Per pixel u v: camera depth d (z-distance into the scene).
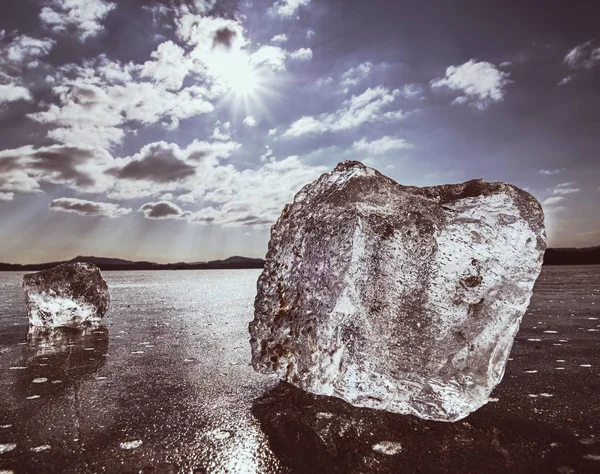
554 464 1.51
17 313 7.00
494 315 2.14
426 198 2.39
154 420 1.98
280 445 1.69
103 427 1.91
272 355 2.52
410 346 2.08
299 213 2.64
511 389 2.43
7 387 2.59
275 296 2.59
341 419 1.96
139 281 23.31
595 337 4.00
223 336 4.48
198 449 1.66
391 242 2.21
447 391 2.01
